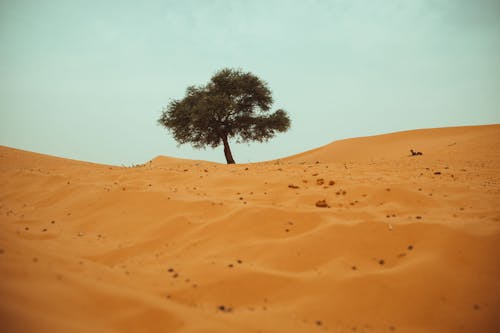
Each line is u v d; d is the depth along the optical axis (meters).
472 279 4.34
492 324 3.70
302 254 5.24
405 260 4.90
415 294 4.18
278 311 3.96
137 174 11.25
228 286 4.46
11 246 4.27
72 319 2.91
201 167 13.55
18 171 12.05
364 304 4.08
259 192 8.74
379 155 25.62
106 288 3.62
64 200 8.71
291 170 11.84
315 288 4.36
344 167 12.93
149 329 3.17
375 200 7.70
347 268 4.82
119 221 7.12
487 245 4.88
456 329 3.69
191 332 3.13
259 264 5.07
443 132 29.27
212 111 24.66
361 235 5.60
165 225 6.64
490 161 15.41
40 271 3.62
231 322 3.58
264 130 27.11
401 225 5.68
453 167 12.98
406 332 3.67
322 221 6.25
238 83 26.00
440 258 4.71
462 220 5.86
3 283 3.11
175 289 4.37
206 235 6.11
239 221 6.38
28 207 8.54
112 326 3.04
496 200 7.33
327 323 3.77
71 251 5.53
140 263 5.29
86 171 12.60
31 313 2.75
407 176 10.38
